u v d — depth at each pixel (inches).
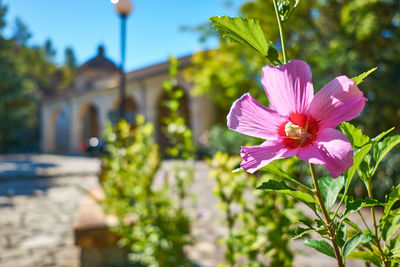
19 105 1217.4
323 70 265.1
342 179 25.5
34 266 143.9
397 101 241.6
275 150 22.4
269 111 24.2
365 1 234.5
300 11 294.2
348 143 20.0
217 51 363.9
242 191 89.2
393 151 215.2
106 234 115.3
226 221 88.0
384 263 27.0
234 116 24.8
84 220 122.1
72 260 150.9
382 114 251.9
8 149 1393.9
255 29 23.9
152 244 111.3
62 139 1528.1
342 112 21.7
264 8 292.0
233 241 84.0
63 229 203.5
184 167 123.0
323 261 137.3
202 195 291.7
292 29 302.4
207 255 151.3
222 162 90.0
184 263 123.9
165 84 122.3
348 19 253.9
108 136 146.4
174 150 120.3
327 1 289.0
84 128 1400.1
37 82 1823.3
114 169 138.6
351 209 23.5
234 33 24.3
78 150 1131.9
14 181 428.1
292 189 23.7
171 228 116.3
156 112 832.3
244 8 300.2
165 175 122.4
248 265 77.2
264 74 24.3
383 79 257.6
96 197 156.1
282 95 23.7
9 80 1144.8
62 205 277.0
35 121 1652.3
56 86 2054.6
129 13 227.5
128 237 115.8
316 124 22.5
